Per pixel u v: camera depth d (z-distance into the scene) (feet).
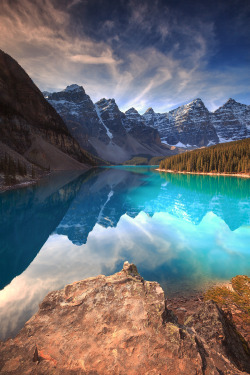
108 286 23.47
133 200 163.12
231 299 39.32
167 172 502.79
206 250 67.67
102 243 73.82
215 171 407.44
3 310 35.70
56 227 93.56
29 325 18.15
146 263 57.77
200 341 16.74
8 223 98.94
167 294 42.83
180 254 64.34
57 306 20.62
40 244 72.74
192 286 46.06
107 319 18.38
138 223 101.35
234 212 124.98
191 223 101.71
